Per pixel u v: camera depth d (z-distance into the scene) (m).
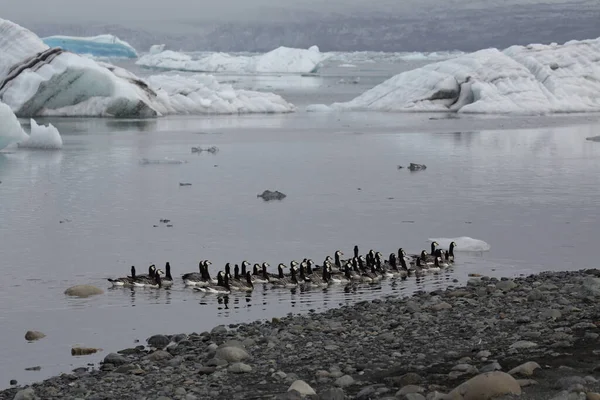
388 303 28.42
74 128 106.94
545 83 139.50
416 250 40.16
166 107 131.25
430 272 35.69
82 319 28.23
